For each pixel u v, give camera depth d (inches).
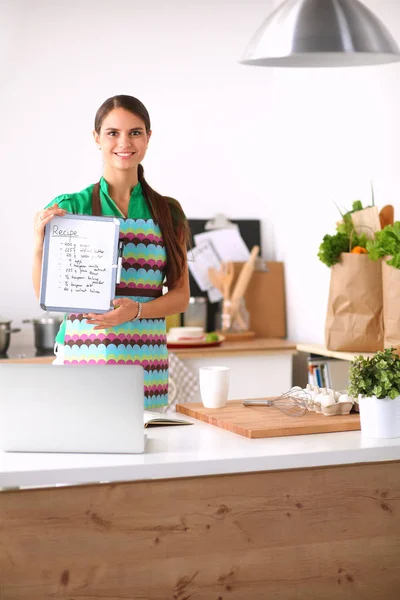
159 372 111.5
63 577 77.4
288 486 82.6
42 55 188.9
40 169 189.5
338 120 171.9
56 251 98.4
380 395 87.0
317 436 89.0
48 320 171.2
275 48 86.4
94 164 192.7
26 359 164.2
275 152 203.9
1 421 82.5
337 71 171.5
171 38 197.3
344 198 171.0
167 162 198.8
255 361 178.2
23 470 75.4
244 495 81.4
